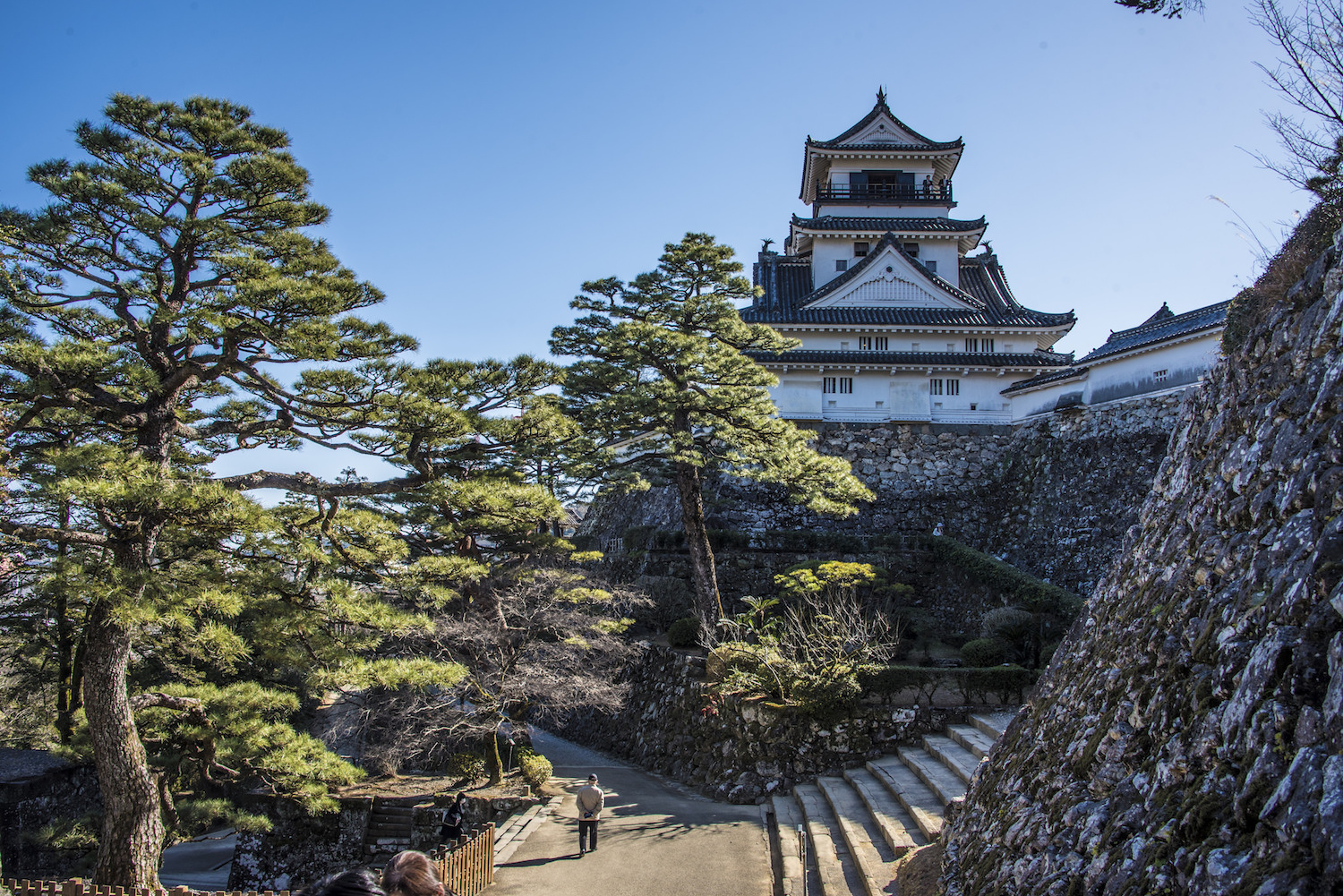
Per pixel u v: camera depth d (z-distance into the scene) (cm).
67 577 1269
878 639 2389
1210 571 669
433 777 2253
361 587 1844
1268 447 677
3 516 1523
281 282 1374
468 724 2038
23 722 2311
